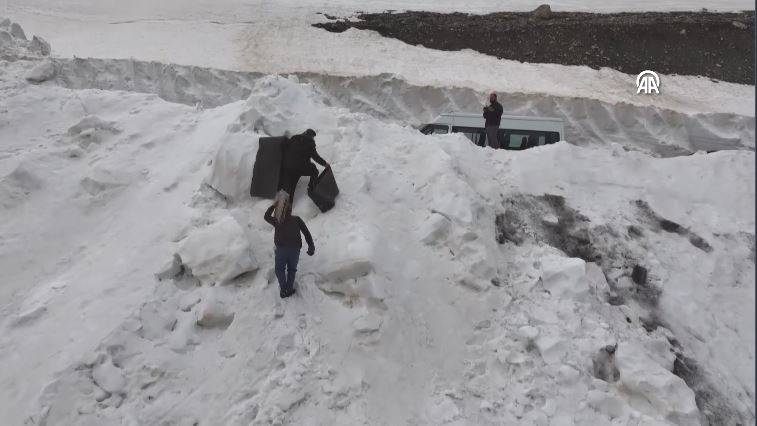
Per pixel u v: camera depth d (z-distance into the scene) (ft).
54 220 23.43
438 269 20.43
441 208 22.02
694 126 61.77
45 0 98.78
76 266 21.47
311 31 90.38
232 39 87.25
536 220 24.58
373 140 25.64
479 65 81.20
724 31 88.02
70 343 17.65
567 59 83.46
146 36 86.43
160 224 22.25
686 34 87.56
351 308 18.60
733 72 81.61
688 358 19.98
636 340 19.38
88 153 27.25
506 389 17.42
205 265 19.29
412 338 18.19
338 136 25.68
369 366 17.11
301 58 81.46
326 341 17.71
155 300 18.75
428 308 19.17
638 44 85.97
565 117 63.26
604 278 21.98
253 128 25.80
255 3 101.60
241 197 22.88
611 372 18.13
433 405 16.65
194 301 18.99
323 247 20.44
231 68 77.10
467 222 21.45
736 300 22.80
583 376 17.57
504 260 21.71
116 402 16.24
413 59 82.28
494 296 19.94
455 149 26.53
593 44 86.07
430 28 90.43
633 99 73.82
